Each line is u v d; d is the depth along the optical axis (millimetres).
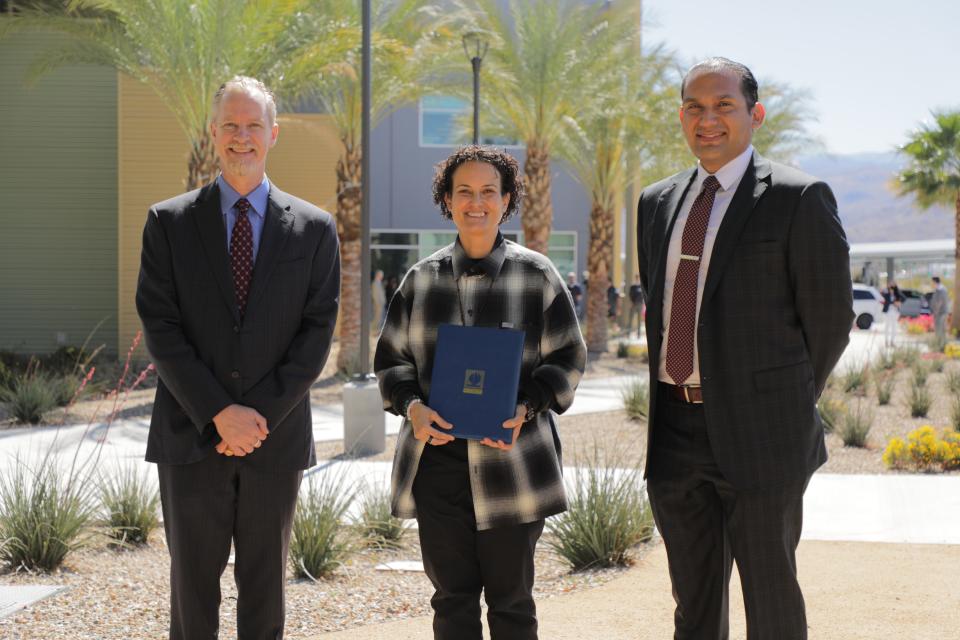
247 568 3506
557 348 3479
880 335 29047
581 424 11977
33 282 20391
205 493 3418
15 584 5289
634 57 20984
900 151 32750
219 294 3434
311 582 5426
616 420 12273
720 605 3533
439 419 3240
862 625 4492
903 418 12602
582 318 28781
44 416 12336
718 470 3342
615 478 7227
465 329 3309
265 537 3492
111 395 14617
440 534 3424
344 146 18141
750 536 3289
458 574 3438
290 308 3494
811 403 3303
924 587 5125
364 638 4461
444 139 30312
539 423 3504
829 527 6684
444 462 3436
